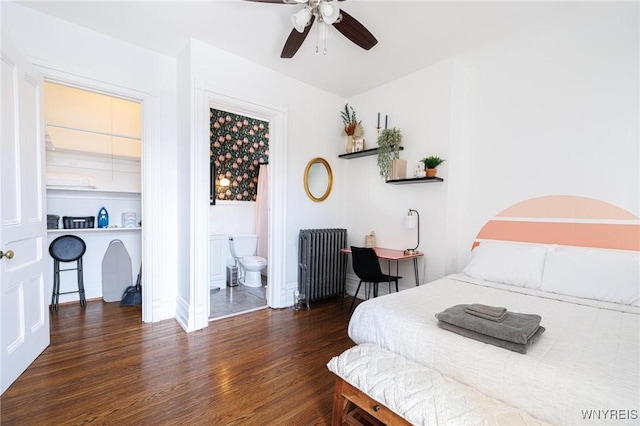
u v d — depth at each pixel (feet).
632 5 6.70
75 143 11.02
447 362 4.32
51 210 10.55
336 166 12.70
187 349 7.53
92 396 5.56
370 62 9.55
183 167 9.03
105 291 11.18
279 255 10.81
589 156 7.32
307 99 11.41
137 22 7.58
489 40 8.18
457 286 7.25
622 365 3.60
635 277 5.87
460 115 9.62
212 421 5.01
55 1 6.77
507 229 8.73
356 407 5.25
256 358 7.16
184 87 8.79
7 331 5.74
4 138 5.67
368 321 5.58
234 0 6.71
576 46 7.50
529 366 3.67
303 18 5.62
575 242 7.51
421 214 10.11
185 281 8.96
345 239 12.12
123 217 11.76
